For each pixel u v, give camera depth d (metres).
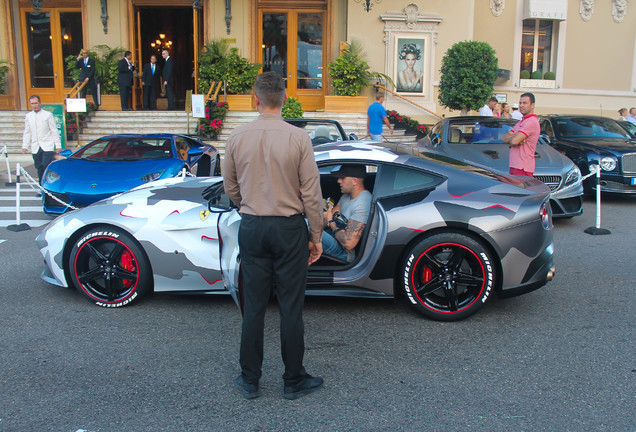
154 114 15.84
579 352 3.85
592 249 6.68
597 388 3.35
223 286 4.63
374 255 4.29
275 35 18.86
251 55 18.34
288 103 15.64
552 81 19.58
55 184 7.65
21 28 18.38
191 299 4.94
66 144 14.45
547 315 4.55
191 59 20.03
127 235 4.60
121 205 4.71
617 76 20.03
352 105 16.97
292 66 18.98
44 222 8.27
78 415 3.07
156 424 2.99
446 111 18.22
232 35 18.23
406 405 3.17
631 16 19.80
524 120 6.55
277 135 3.00
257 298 3.15
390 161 4.41
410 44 17.94
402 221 4.23
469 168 4.65
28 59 18.55
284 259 3.08
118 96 17.34
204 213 4.59
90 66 16.28
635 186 9.29
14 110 16.84
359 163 4.42
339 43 18.58
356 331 4.23
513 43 19.27
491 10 18.98
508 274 4.27
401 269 4.33
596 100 19.95
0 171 13.20
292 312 3.15
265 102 3.08
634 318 4.48
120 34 17.97
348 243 4.32
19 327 4.29
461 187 4.35
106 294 4.78
